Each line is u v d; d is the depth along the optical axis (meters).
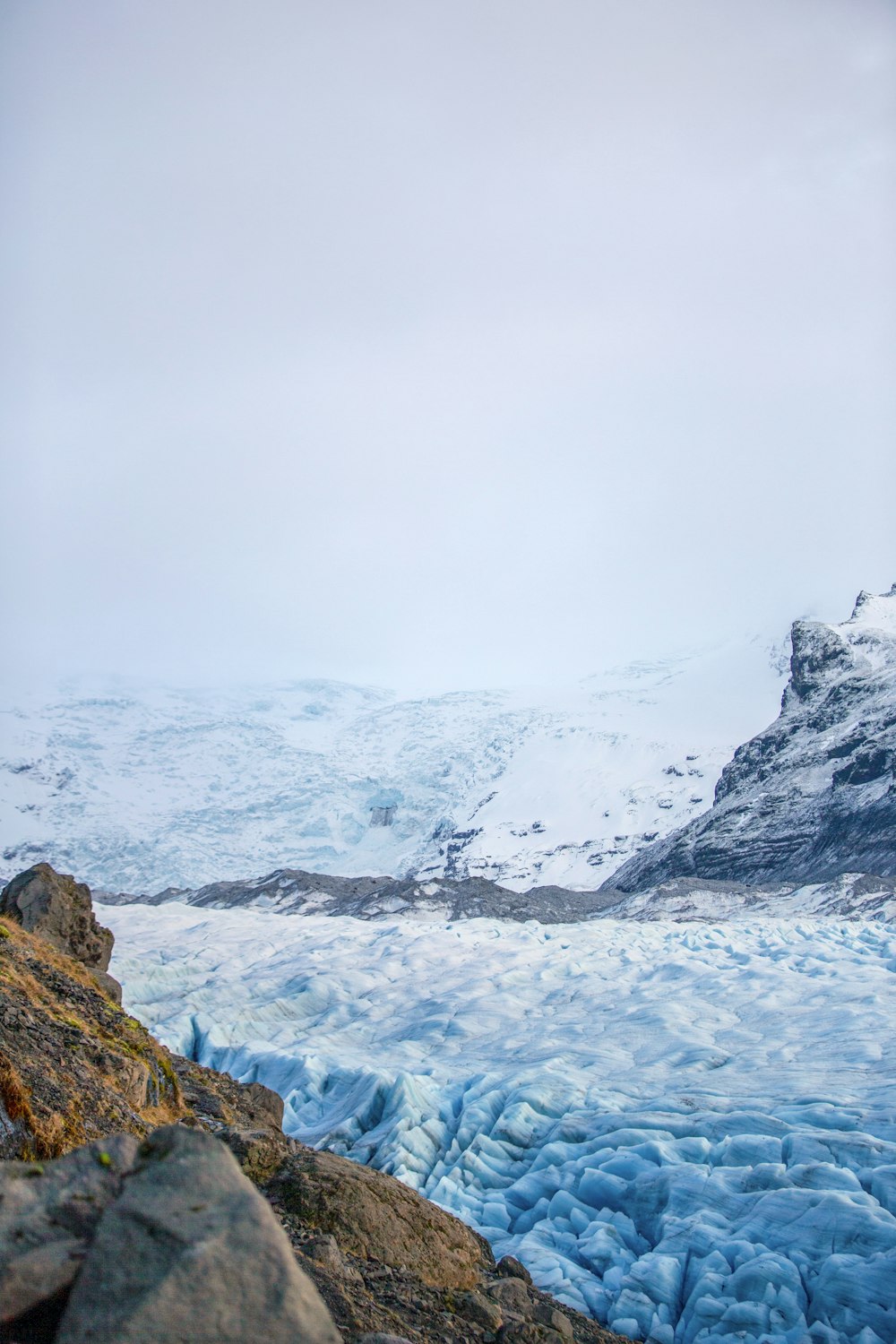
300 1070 38.78
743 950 59.28
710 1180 24.64
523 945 65.50
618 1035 42.28
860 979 46.56
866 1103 28.86
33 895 21.89
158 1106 11.41
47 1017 10.84
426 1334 8.46
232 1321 3.40
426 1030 47.03
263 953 70.38
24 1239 3.72
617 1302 20.92
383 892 104.81
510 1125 31.59
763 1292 19.72
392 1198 11.29
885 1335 18.05
